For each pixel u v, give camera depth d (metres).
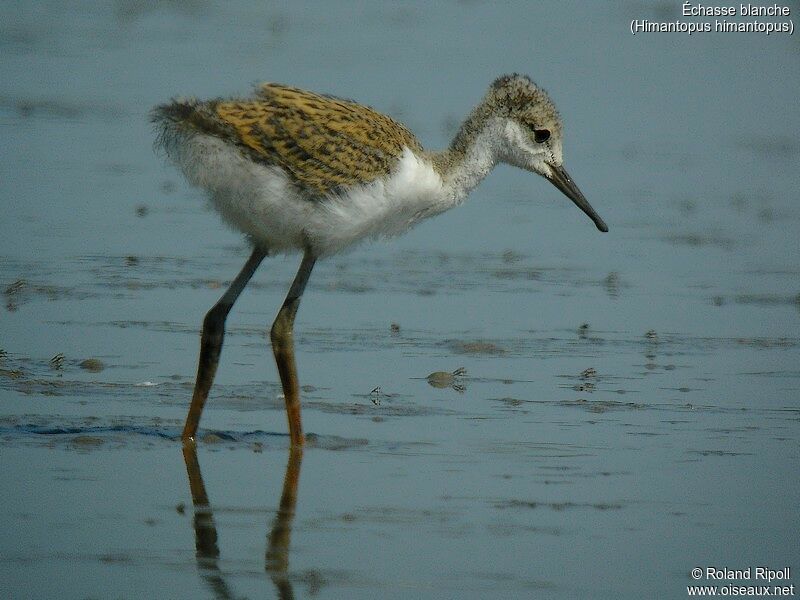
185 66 23.64
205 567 8.35
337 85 22.48
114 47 25.11
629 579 8.40
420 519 9.16
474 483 9.84
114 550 8.56
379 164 10.62
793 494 9.77
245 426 10.98
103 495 9.42
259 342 13.20
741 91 25.03
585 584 8.30
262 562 8.45
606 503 9.54
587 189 19.34
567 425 11.17
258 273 15.50
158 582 8.13
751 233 17.59
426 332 13.67
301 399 11.67
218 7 29.22
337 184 10.41
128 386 11.76
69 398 11.38
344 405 11.55
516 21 28.84
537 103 11.80
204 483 9.70
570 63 25.52
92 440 10.42
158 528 8.91
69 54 24.52
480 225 17.78
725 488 9.87
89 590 7.99
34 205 17.34
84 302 13.98
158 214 17.39
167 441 10.52
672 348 13.44
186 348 12.82
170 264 15.54
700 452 10.59
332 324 13.86
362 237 10.91
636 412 11.55
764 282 15.71
